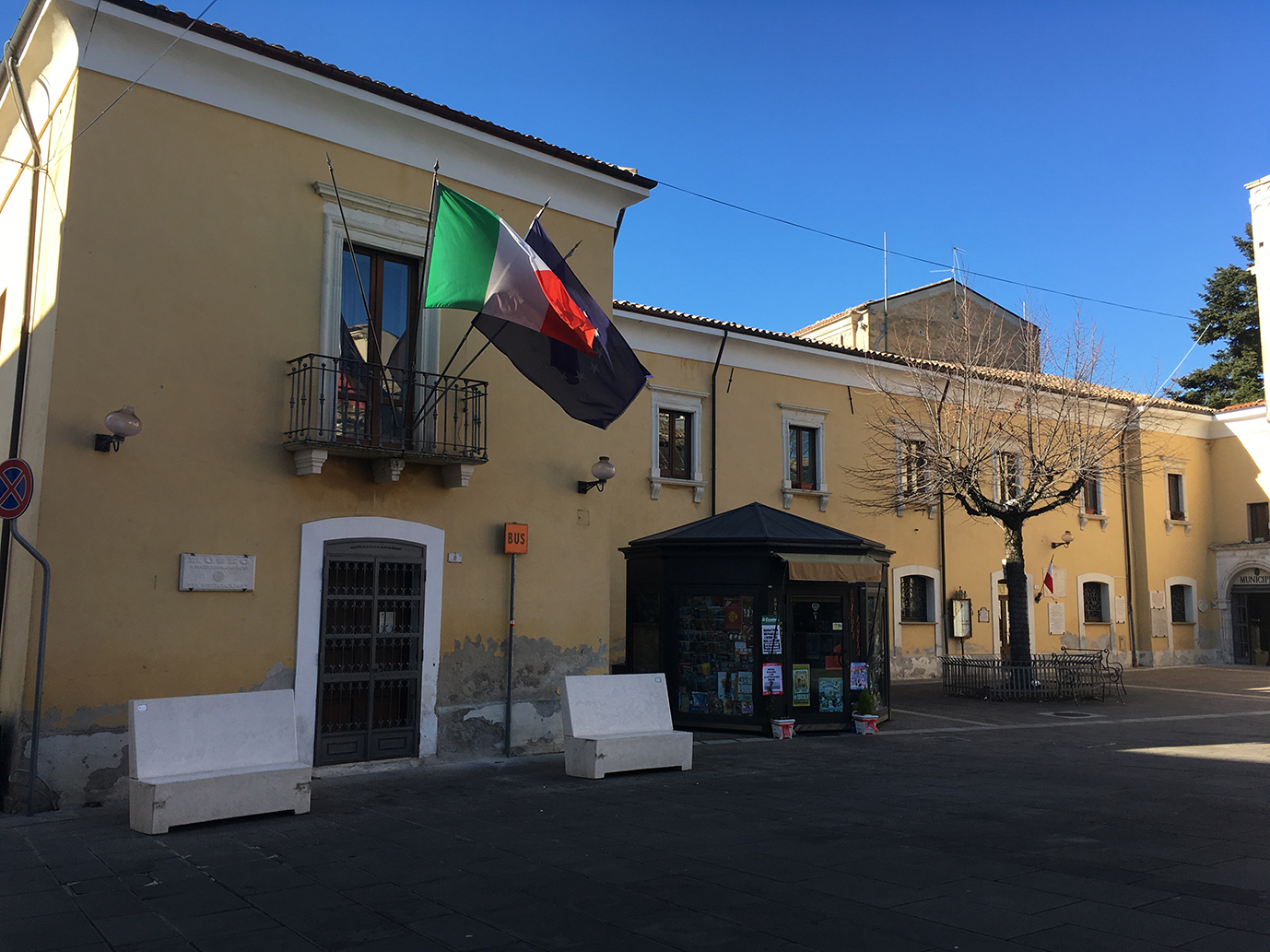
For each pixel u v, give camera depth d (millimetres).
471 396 11695
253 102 10391
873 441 22984
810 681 14250
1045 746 12969
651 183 13500
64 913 5398
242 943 4887
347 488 10688
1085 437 21000
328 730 10320
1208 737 13875
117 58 9484
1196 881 6039
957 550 24656
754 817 8141
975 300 27797
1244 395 41250
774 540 14016
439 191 10320
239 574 9773
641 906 5512
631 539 18891
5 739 8859
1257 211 26453
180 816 7520
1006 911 5395
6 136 11664
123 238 9398
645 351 19641
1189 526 30062
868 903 5559
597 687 10703
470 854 6766
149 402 9398
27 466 8000
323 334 10617
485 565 11734
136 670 9094
